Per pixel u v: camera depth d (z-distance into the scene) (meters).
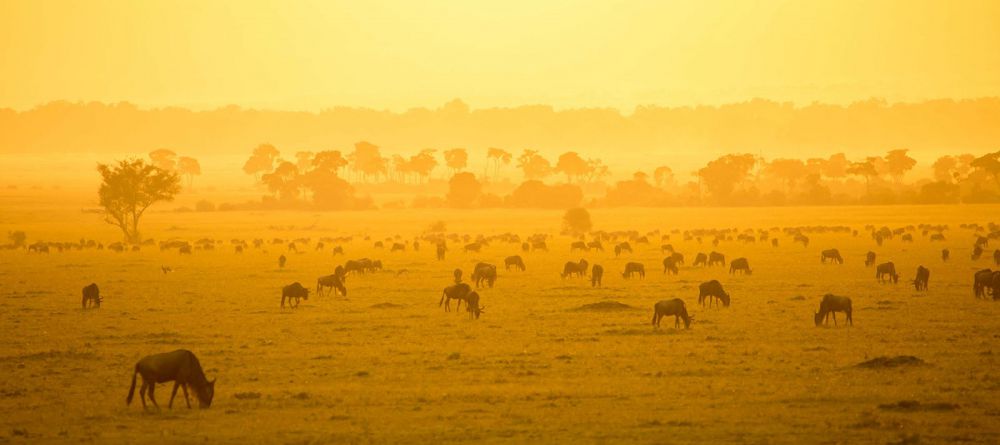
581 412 100.75
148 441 90.00
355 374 123.44
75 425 97.19
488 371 124.75
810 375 118.94
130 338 157.00
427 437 90.50
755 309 185.00
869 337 148.25
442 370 125.81
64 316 186.25
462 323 171.12
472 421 97.19
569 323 169.00
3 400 110.00
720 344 143.25
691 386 113.38
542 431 92.44
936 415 97.56
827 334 151.62
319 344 149.12
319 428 94.81
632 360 131.00
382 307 196.50
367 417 99.62
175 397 112.06
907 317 169.62
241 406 105.69
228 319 180.00
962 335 148.88
